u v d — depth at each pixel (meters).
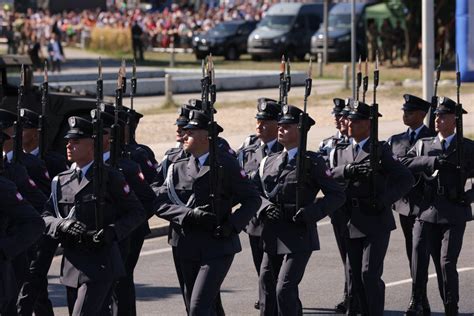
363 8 131.00
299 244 26.67
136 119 31.48
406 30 126.88
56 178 24.45
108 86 103.81
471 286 34.25
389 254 39.22
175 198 25.31
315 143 66.19
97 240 23.66
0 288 23.41
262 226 27.36
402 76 114.69
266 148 29.34
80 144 24.16
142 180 27.56
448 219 30.00
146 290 34.50
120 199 24.16
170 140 70.00
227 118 81.62
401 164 28.72
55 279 36.16
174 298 33.38
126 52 155.12
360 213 28.47
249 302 32.69
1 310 23.66
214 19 166.38
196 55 142.62
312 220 26.31
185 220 24.95
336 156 29.33
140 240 28.47
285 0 173.62
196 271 25.41
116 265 24.23
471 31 57.78
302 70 122.19
